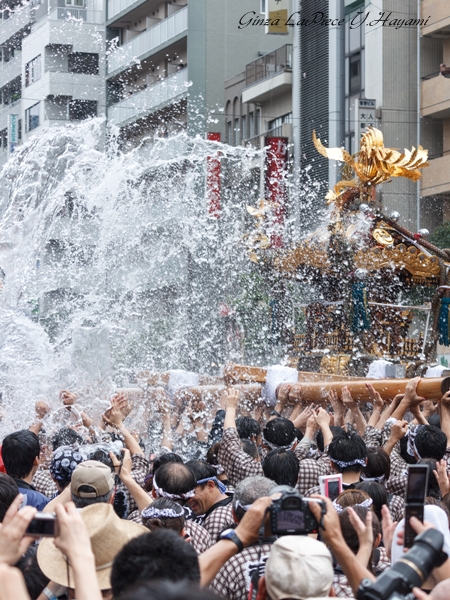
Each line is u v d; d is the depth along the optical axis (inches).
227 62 1068.5
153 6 1105.4
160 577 93.7
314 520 106.0
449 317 404.8
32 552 133.9
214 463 208.1
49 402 329.7
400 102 869.2
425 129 874.8
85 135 477.1
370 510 140.9
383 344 419.8
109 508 124.5
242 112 1055.0
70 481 157.9
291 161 947.3
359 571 104.3
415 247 411.5
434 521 123.3
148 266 588.1
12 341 353.1
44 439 263.4
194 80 1048.8
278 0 979.9
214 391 356.5
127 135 1104.8
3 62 1266.0
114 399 215.0
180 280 629.6
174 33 1065.5
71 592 122.1
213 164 818.2
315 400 324.5
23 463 180.4
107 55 1146.0
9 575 80.8
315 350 441.1
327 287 439.2
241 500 136.6
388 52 865.5
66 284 456.8
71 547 92.4
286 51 1010.1
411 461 226.7
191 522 154.8
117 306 475.5
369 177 406.0
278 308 474.9
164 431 283.3
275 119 1026.7
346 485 180.1
